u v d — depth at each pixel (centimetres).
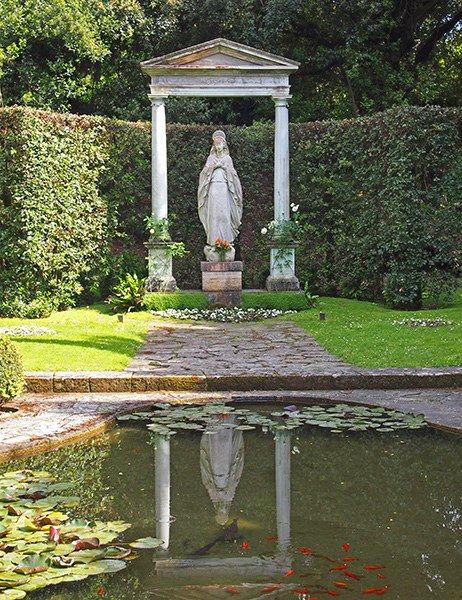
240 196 1769
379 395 888
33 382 902
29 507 527
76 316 1562
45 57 2355
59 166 1642
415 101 2514
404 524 501
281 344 1202
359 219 1816
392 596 397
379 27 2416
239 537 480
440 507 534
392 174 1695
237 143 1958
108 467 635
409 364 984
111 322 1462
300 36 2534
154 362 1029
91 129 1744
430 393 893
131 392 907
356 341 1170
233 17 2392
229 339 1270
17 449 667
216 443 707
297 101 2573
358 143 1823
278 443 705
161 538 479
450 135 1684
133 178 1844
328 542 471
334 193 1883
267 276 1958
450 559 445
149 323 1485
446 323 1334
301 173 1920
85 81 2372
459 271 1697
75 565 434
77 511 528
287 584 413
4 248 1569
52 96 2308
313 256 1917
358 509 532
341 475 611
